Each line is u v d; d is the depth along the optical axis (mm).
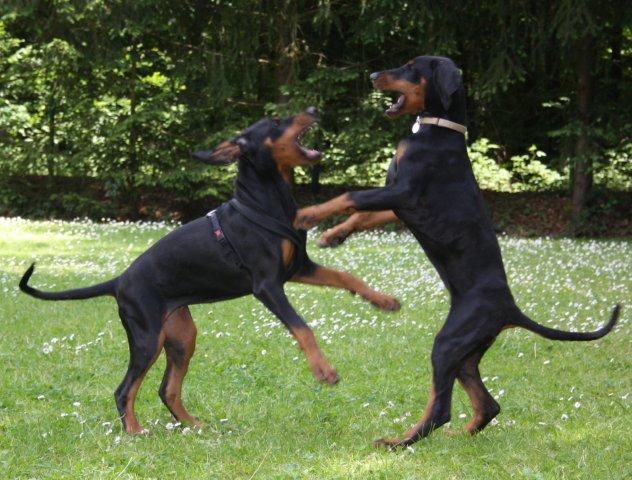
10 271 12945
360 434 6090
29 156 22297
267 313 10398
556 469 5242
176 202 22922
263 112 22922
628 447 5754
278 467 5281
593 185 21188
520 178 23938
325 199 23078
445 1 19391
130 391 6043
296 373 7797
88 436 5887
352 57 22125
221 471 5207
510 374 7938
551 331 5812
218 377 7652
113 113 22203
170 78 21594
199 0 20844
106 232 18422
